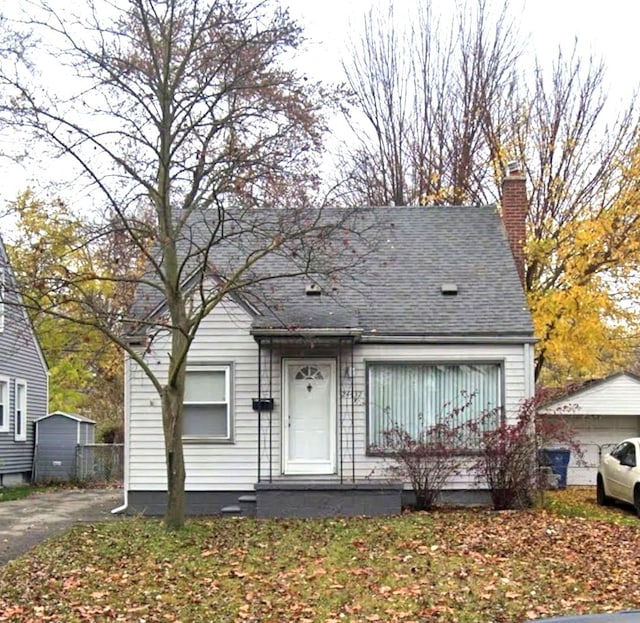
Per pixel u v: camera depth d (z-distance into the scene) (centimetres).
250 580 1000
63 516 1675
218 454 1670
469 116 2905
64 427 2738
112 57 1337
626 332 2062
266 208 1589
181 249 1836
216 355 1680
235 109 1312
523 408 1589
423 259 1889
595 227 2019
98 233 1320
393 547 1184
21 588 974
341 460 1662
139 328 1627
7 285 1368
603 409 2347
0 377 2445
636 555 1148
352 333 1566
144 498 1669
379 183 3078
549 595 924
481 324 1683
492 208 2062
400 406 1681
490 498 1639
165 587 974
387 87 3122
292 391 1691
